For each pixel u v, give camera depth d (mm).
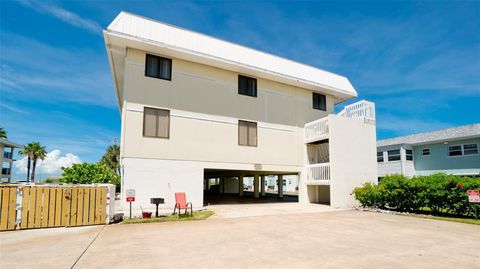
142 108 12953
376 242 6523
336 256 5305
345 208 14227
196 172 13891
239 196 24203
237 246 6074
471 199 9844
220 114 15031
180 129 13766
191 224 9109
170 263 4828
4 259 5059
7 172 42531
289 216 11156
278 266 4672
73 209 8781
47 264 4754
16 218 8172
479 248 6000
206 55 14086
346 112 17859
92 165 18266
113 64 14789
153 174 12812
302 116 18047
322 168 15820
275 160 16531
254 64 15734
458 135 23484
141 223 9305
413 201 11867
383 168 28031
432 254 5484
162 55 13805
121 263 4812
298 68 17984
